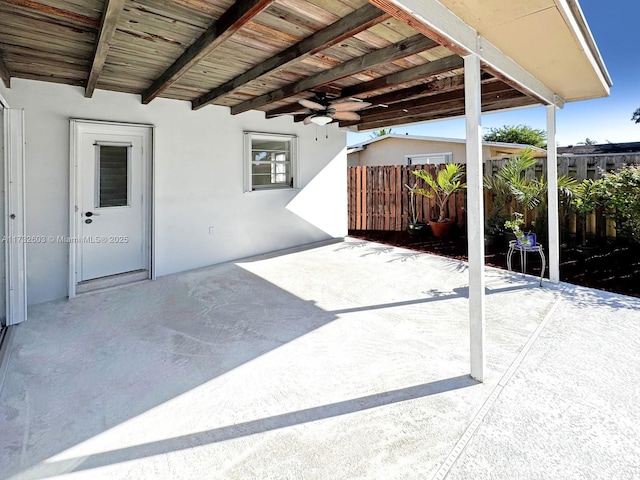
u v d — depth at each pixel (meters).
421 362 2.67
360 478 1.63
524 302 3.82
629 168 5.04
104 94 4.52
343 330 3.27
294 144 6.93
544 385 2.33
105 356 2.83
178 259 5.38
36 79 3.99
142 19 2.65
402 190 8.88
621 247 5.25
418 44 2.98
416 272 5.26
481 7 2.02
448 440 1.86
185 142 5.34
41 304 4.06
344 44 3.20
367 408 2.13
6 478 1.65
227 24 2.53
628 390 2.26
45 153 4.11
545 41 2.50
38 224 4.10
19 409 2.15
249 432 1.95
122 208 4.85
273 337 3.15
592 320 3.33
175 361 2.75
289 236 6.98
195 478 1.65
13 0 2.35
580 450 1.77
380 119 6.57
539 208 5.82
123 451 1.82
